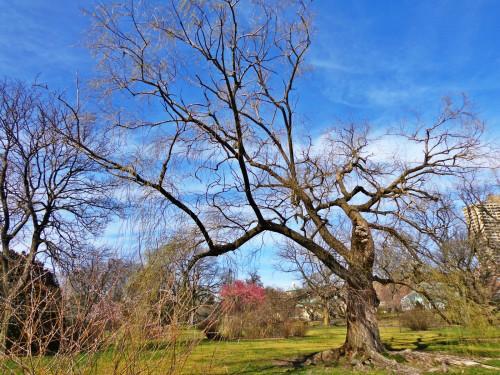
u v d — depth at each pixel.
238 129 13.43
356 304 15.55
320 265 17.61
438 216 16.44
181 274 8.65
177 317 6.20
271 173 15.53
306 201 15.68
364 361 14.47
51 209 23.39
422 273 15.78
